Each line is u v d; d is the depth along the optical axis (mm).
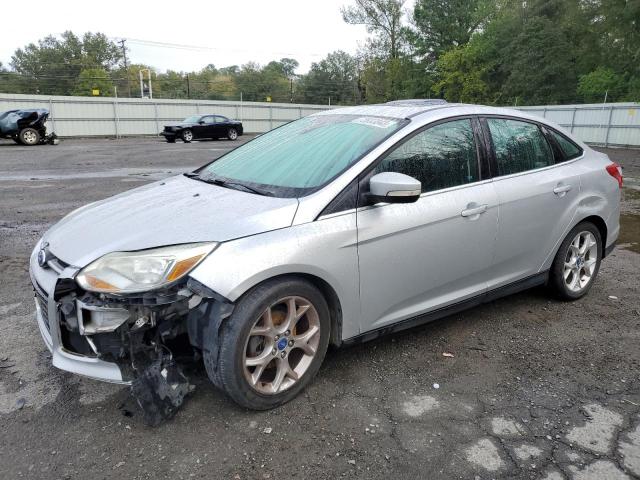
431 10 49688
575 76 38656
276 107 41500
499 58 43656
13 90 77188
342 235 2811
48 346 2811
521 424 2697
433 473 2334
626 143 24688
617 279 5016
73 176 12156
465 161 3447
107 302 2422
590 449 2508
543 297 4461
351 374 3146
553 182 3918
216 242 2521
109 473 2307
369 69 55562
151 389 2576
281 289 2641
